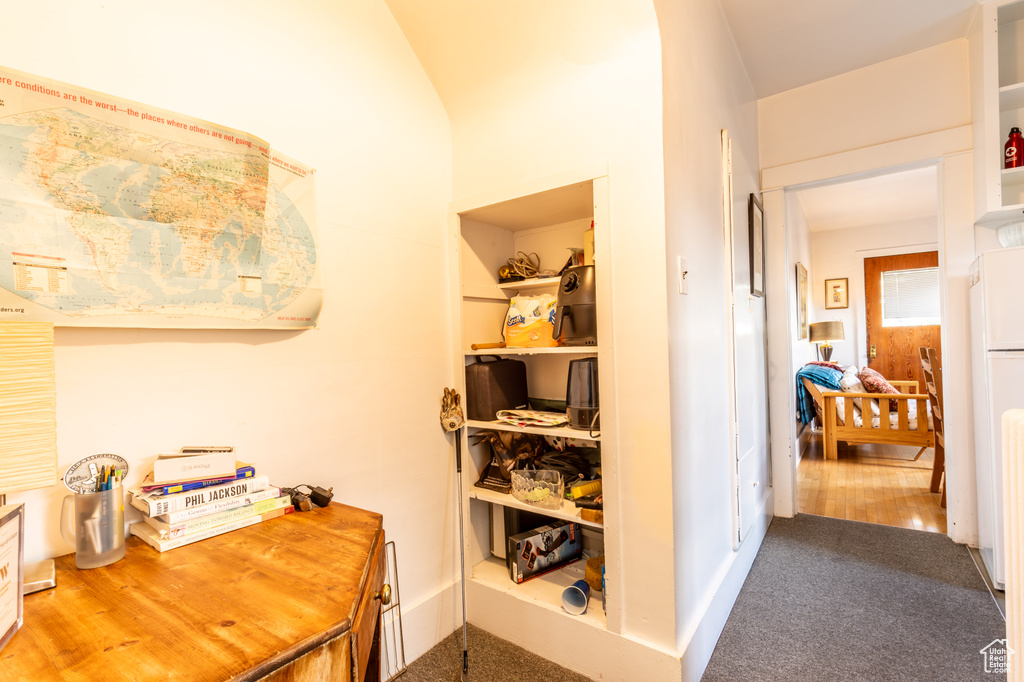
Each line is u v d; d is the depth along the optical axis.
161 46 1.12
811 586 2.18
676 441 1.50
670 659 1.43
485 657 1.73
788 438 3.11
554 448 2.13
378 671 1.09
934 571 2.26
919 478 3.81
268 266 1.31
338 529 1.08
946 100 2.61
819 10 2.30
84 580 0.84
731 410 2.20
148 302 1.07
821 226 6.46
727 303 2.20
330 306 1.50
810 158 3.01
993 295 2.01
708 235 1.93
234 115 1.26
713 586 1.85
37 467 0.72
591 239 1.78
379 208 1.67
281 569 0.88
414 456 1.79
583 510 1.67
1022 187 2.38
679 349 1.56
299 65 1.43
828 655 1.68
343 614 0.72
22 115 0.91
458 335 1.96
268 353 1.33
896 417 4.38
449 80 1.86
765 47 2.59
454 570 1.95
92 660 0.62
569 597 1.74
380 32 1.69
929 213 5.80
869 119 2.82
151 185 1.08
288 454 1.38
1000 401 2.00
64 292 0.95
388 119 1.71
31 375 0.72
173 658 0.62
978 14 2.33
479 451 2.07
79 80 0.99
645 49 1.48
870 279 6.45
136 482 1.07
